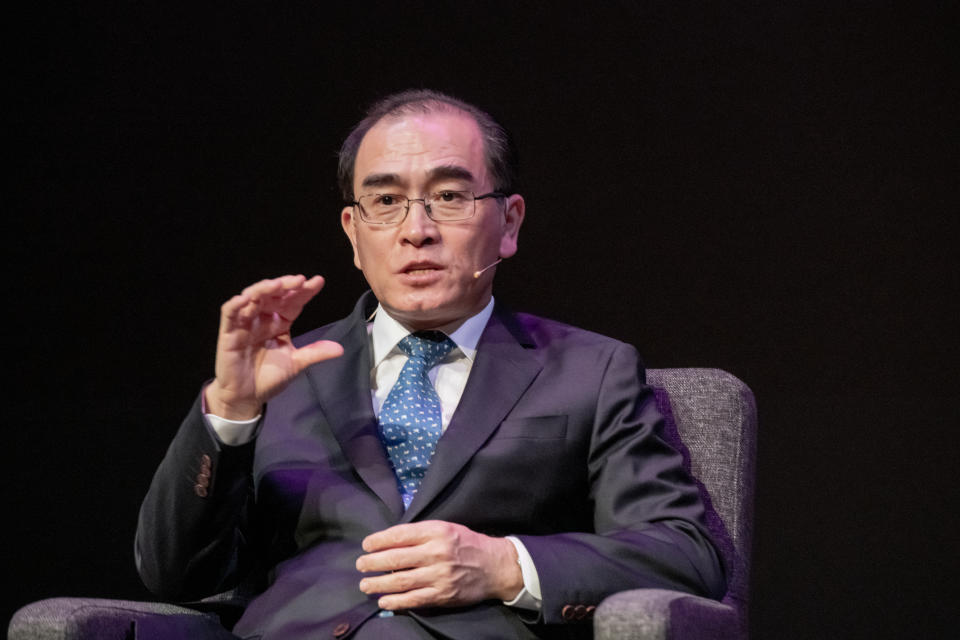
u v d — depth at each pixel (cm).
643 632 525
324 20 1185
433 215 692
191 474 631
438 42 1166
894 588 1056
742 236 1118
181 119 1209
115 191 1217
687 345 1123
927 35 1084
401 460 671
